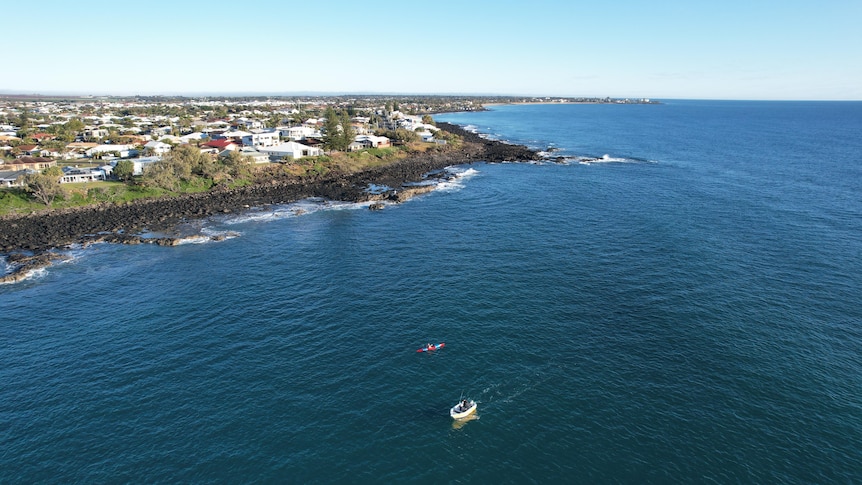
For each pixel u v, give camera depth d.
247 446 43.62
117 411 48.09
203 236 103.06
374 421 46.69
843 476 39.88
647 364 54.72
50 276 81.62
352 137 198.25
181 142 199.88
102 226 108.81
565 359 55.91
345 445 43.78
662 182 152.62
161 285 77.75
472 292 73.31
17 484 39.72
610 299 70.25
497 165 192.75
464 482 40.03
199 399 49.75
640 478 40.03
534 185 150.75
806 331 60.72
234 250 94.00
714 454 42.25
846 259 83.75
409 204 129.62
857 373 52.44
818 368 53.38
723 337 59.69
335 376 53.28
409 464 41.84
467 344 59.19
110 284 78.31
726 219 109.44
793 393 49.50
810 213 113.44
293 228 108.75
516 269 81.94
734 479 39.72
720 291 72.12
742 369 53.41
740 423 45.66
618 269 81.12
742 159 199.00
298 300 71.56
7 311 69.00
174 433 45.16
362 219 115.75
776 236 96.69
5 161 149.62
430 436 44.84
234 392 50.78
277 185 151.25
